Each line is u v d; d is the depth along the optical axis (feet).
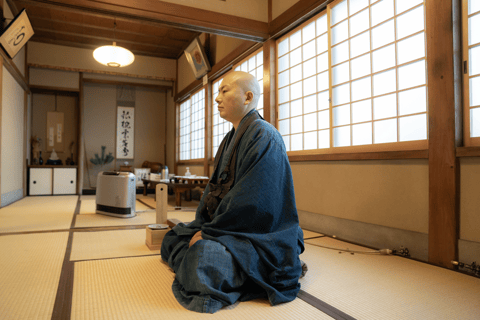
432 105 6.72
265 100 12.89
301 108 11.46
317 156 10.19
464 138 6.35
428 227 6.83
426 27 6.89
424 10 7.23
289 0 11.44
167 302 4.63
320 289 5.23
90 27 20.92
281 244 5.11
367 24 8.78
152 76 25.77
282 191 5.56
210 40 19.13
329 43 9.98
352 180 8.93
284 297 4.66
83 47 23.79
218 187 5.80
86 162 26.32
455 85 6.35
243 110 6.04
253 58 14.84
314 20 10.80
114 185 12.97
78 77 24.02
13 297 4.75
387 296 4.94
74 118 25.88
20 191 20.39
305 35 11.26
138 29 21.15
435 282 5.56
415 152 7.07
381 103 8.29
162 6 10.71
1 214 13.34
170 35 22.11
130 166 26.03
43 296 4.80
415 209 7.16
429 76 6.79
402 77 7.73
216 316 4.21
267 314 4.31
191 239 5.41
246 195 5.03
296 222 5.58
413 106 7.47
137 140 27.89
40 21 20.02
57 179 23.29
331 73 9.93
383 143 8.20
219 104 6.13
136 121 27.91
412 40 7.53
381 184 8.02
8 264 6.41
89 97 26.61
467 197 6.14
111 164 27.07
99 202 13.66
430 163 6.73
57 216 12.96
